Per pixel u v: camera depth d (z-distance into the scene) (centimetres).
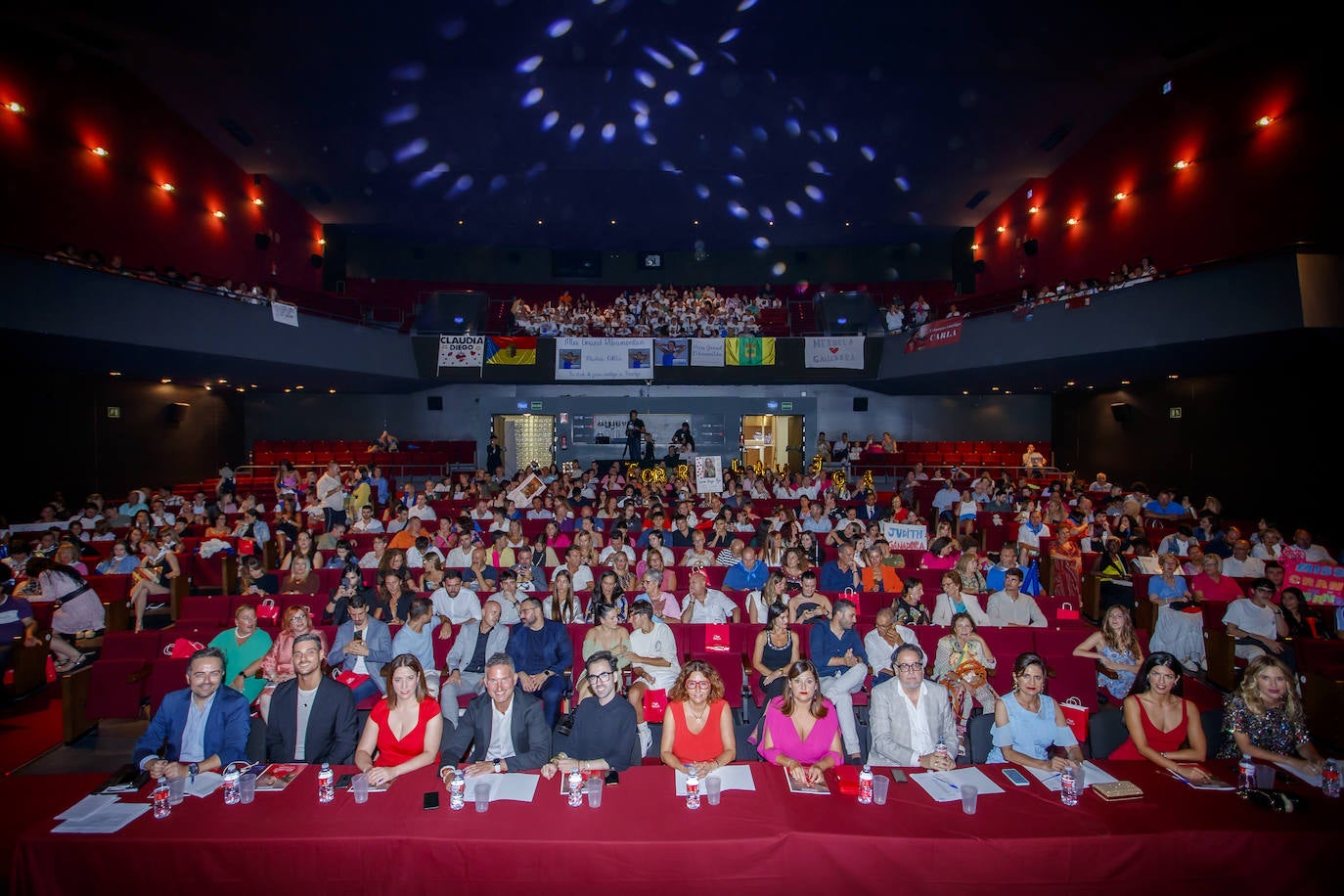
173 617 1064
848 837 357
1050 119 1692
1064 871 357
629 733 482
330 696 507
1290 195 1262
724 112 1656
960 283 2556
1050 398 2461
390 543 1181
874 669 684
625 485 1758
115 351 1334
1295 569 877
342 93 1570
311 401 2452
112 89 1472
